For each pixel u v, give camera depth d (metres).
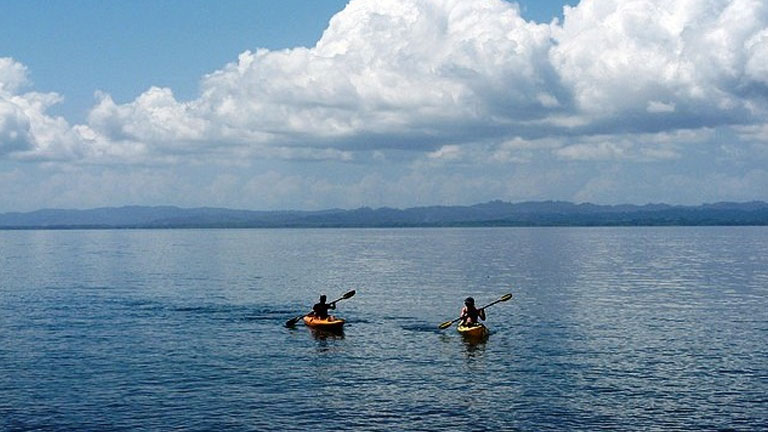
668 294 51.41
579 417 22.03
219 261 95.62
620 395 24.12
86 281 64.62
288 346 32.38
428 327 37.31
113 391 24.91
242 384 25.78
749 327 36.62
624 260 91.75
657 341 32.88
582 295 51.00
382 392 24.70
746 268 76.69
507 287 57.03
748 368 27.52
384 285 59.56
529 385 25.42
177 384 25.80
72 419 22.08
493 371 27.41
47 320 40.25
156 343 33.16
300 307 45.97
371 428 21.25
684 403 23.25
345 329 36.84
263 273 73.81
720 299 48.41
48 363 29.08
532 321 38.91
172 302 48.59
